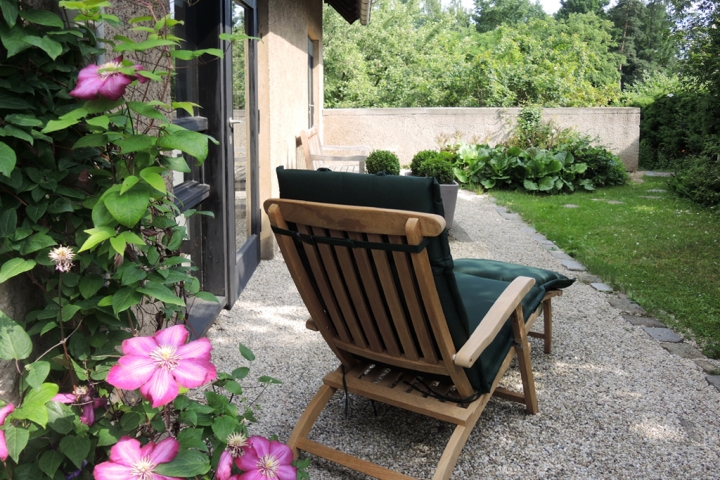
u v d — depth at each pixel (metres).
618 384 2.83
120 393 1.59
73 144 1.48
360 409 2.54
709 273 4.92
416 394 2.13
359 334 2.10
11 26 1.25
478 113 11.05
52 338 1.51
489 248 5.77
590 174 9.85
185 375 1.27
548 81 13.97
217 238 3.55
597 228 6.73
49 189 1.40
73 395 1.41
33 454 1.39
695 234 6.42
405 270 1.74
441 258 1.71
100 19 1.37
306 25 6.88
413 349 1.99
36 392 1.27
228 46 3.45
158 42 1.34
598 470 2.13
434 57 21.70
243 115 4.24
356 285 1.93
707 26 10.31
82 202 1.46
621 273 4.86
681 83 11.01
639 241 6.09
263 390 2.67
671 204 8.40
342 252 1.86
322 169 1.92
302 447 2.12
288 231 1.93
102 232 1.28
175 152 3.01
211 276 3.63
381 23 22.27
